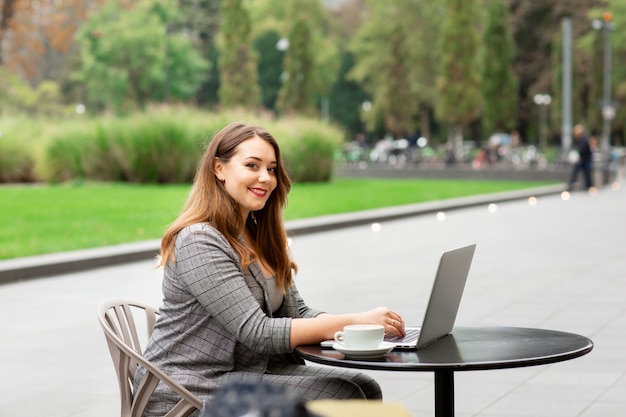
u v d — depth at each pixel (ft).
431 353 11.93
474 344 12.45
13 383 22.40
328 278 40.04
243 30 228.84
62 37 217.15
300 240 57.26
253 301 12.61
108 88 240.94
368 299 34.30
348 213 71.92
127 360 12.63
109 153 109.29
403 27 240.94
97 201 82.17
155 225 61.62
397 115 240.94
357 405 7.58
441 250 50.72
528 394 20.76
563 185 111.96
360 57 289.74
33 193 92.94
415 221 69.97
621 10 241.55
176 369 12.62
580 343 12.44
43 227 60.08
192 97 271.69
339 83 321.11
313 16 313.73
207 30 313.12
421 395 20.80
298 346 12.57
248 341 12.44
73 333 28.48
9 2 198.49
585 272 40.52
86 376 23.02
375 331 11.79
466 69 198.39
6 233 56.29
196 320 12.71
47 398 21.04
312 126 118.52
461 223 67.56
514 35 276.21
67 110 247.91
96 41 240.53
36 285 38.99
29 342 27.14
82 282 39.75
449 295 12.45
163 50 238.68
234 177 13.09
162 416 12.37
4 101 216.74
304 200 86.17
